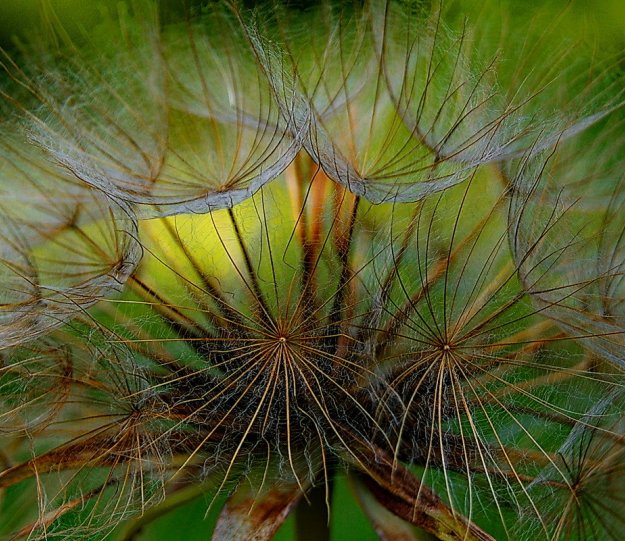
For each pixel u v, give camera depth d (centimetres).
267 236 20
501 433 21
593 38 23
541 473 21
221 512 21
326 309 21
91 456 21
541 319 21
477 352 21
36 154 22
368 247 21
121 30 22
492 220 21
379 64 22
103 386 21
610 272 21
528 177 21
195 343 21
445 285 20
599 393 21
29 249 21
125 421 21
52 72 22
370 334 21
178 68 21
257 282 21
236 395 21
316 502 21
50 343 21
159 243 21
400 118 21
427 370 21
